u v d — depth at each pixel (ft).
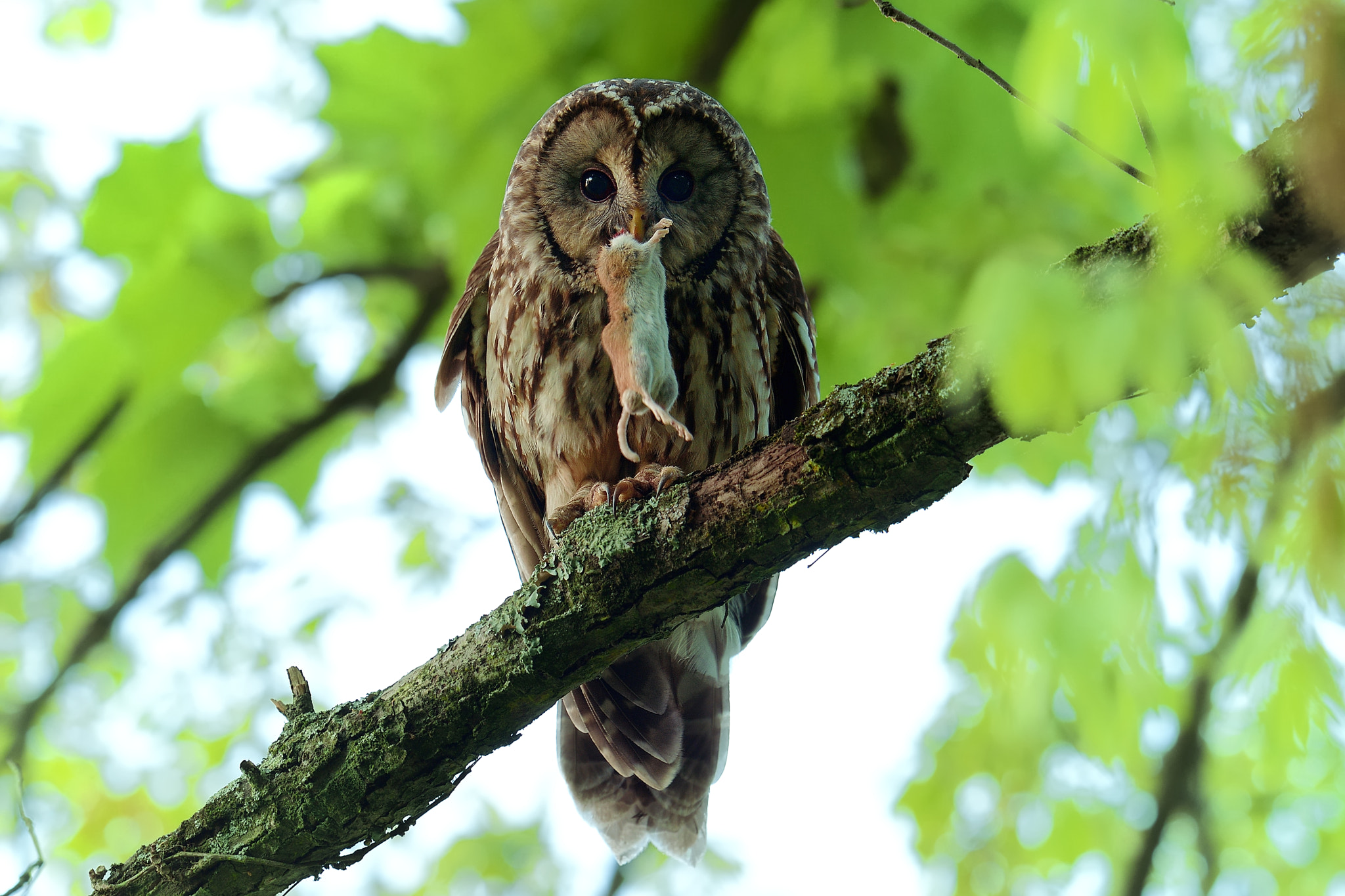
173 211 44.78
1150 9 12.86
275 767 23.72
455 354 34.45
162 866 23.75
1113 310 14.08
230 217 45.24
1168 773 38.55
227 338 48.96
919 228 39.91
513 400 32.86
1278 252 14.62
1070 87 13.35
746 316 32.09
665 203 31.78
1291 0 12.12
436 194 42.06
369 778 23.29
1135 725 31.40
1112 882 40.78
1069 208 39.29
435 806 24.04
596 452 31.96
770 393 32.86
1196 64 13.73
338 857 24.22
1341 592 17.19
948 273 38.52
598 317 31.30
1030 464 40.34
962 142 38.58
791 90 38.04
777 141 38.68
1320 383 16.55
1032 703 32.60
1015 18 37.19
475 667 23.13
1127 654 30.66
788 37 37.73
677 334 31.35
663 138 32.14
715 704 31.78
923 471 19.13
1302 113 12.23
